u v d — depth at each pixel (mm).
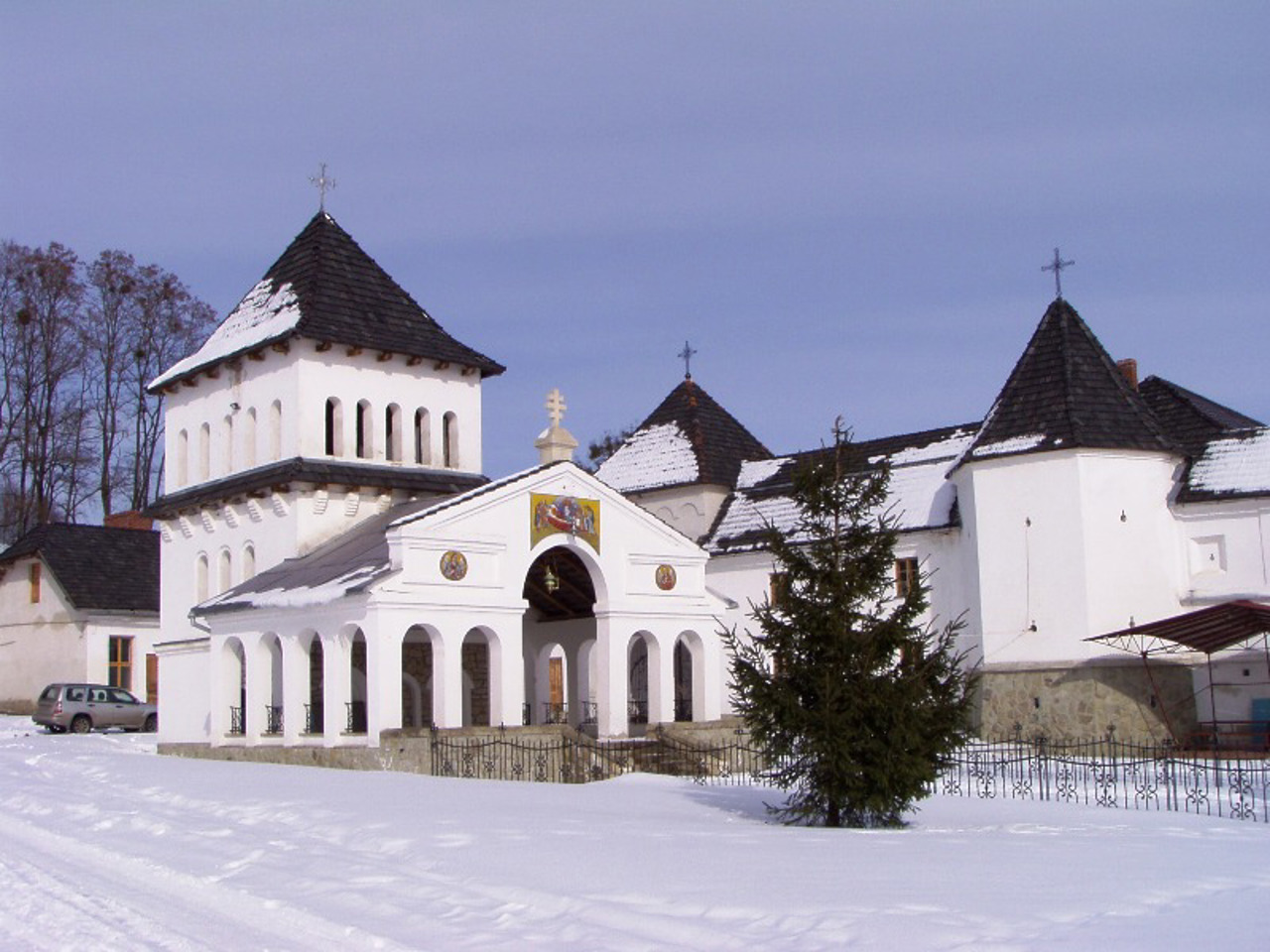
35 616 53156
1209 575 36375
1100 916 10805
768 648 19375
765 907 11258
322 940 10820
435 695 29266
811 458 20219
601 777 28422
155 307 66750
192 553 39188
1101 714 34844
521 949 10195
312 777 25047
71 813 20391
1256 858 14727
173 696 38281
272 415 36938
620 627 32406
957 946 9758
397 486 36719
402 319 38625
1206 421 38938
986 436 38094
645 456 50281
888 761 18516
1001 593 36938
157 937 11016
